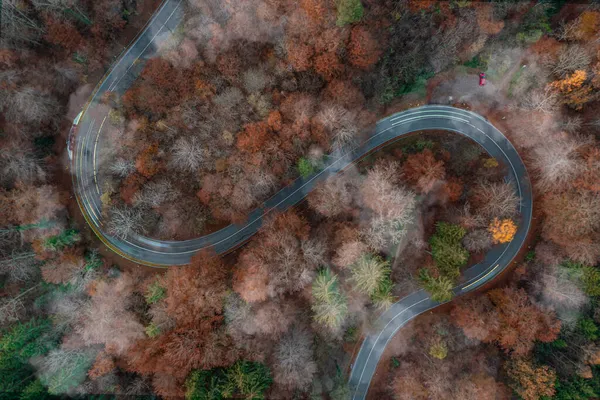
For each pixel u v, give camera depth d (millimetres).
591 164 43781
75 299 46219
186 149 45875
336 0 40031
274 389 43094
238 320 43188
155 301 44406
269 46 45656
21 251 45438
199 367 42219
